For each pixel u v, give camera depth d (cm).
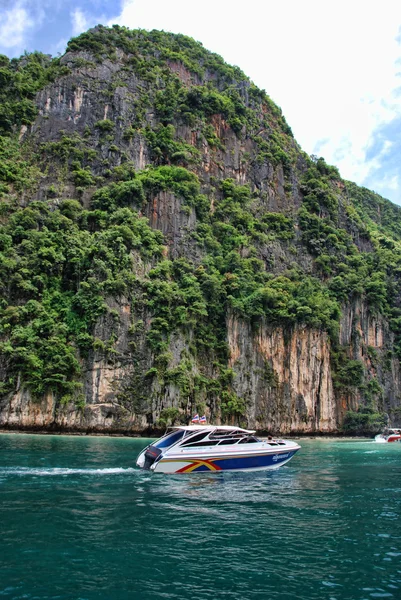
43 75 9562
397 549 1446
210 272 8356
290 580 1200
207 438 2839
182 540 1462
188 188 8781
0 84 9038
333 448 5506
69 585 1120
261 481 2602
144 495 2072
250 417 7562
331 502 2091
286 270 9562
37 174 8088
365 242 12100
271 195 10544
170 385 6525
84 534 1473
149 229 7856
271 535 1552
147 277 7331
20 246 6831
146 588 1125
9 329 6128
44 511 1716
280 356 8175
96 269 6769
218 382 7375
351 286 9812
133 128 9300
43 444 4288
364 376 9231
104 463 2995
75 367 6091
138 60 10469
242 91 11756
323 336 8731
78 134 8850
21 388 5825
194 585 1150
